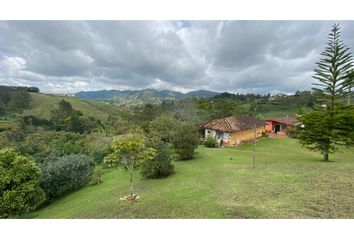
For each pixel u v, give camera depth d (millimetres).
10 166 11680
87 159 18469
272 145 28281
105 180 17750
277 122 41062
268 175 11539
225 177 12180
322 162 15352
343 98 16812
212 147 26875
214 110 42625
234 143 29000
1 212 10727
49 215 11508
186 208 7770
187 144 19031
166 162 14773
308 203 7344
